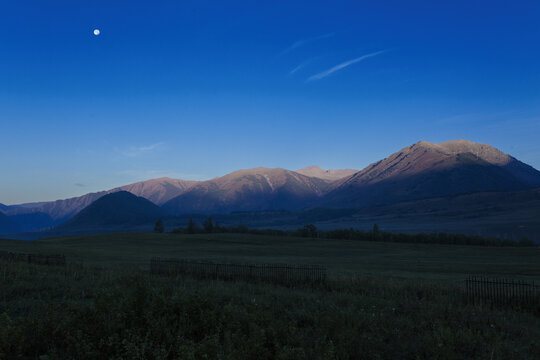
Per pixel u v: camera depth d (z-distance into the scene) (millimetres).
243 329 8336
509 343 9195
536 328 11938
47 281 15555
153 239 115688
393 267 56906
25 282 14641
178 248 96125
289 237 140875
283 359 6684
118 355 6445
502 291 17000
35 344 7062
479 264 66875
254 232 160250
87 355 6398
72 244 95688
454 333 9117
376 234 147000
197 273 21922
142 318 8086
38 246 81938
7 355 6535
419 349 8125
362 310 11453
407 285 21359
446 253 101500
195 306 9016
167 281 17938
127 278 17234
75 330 7227
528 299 15836
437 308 13133
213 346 6402
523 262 72750
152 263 24328
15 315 9469
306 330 9188
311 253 96500
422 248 117250
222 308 9961
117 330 7324
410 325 10141
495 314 13391
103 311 8211
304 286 19547
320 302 13234
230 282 19797
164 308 8875
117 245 97250
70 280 16453
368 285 20844
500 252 104438
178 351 6344
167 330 7621
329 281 20922
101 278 17422
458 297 17562
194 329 8078
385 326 9977
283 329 8305
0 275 15602
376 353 7715
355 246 118875
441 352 7832
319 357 6996
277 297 14508
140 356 6344
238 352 6605
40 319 7840
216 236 131375
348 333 8578
